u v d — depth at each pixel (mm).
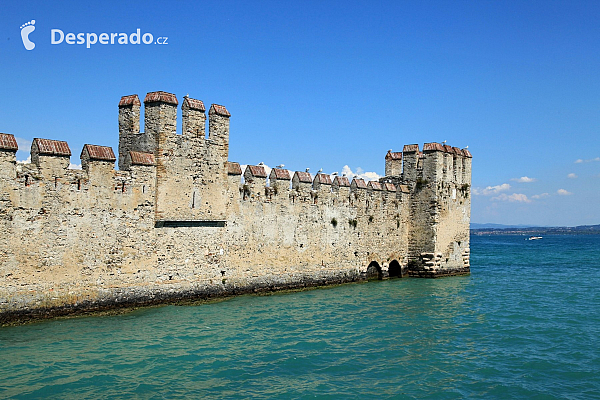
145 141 33750
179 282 34656
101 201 30328
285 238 42562
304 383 22531
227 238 37938
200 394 20891
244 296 39094
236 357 25375
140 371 22922
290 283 43031
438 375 24016
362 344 28453
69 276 28984
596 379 23875
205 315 32938
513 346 29016
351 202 48312
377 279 51812
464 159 57719
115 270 31078
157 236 33281
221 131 36938
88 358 24141
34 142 27922
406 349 27844
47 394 20203
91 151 30000
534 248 162750
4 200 26406
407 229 54219
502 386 22812
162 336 27938
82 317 29531
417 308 38438
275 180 42062
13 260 26797
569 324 34500
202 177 35688
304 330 30703
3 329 26531
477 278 57562
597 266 82062
